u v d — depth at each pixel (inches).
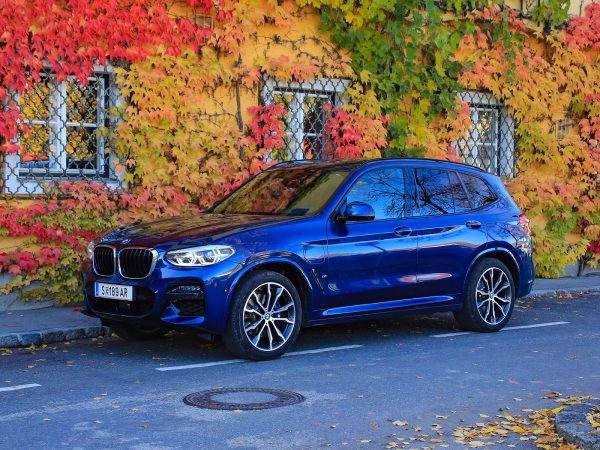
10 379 292.0
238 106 509.7
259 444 217.9
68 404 256.1
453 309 390.6
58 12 438.9
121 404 256.5
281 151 530.9
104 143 467.5
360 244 353.7
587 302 527.2
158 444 216.2
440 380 297.1
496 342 377.4
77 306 447.5
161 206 475.5
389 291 363.3
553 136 659.4
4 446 212.8
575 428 223.1
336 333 398.0
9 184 433.7
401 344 369.7
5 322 393.7
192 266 315.6
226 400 263.0
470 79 608.1
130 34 463.8
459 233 388.8
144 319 320.5
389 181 375.2
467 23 605.3
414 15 567.5
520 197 629.9
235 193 391.2
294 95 539.8
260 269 329.4
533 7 644.7
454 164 406.3
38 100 445.1
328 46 548.7
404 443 220.7
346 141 549.0
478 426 238.1
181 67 482.9
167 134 482.0
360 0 549.0
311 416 246.1
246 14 506.9
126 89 465.7
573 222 661.3
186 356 336.8
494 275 407.8
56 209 442.9
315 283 340.5
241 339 321.4
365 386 285.9
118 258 330.3
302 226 340.5
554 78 657.0
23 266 434.0
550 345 371.6
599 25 674.8
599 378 305.0
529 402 268.4
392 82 565.6
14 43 427.5
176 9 486.3
